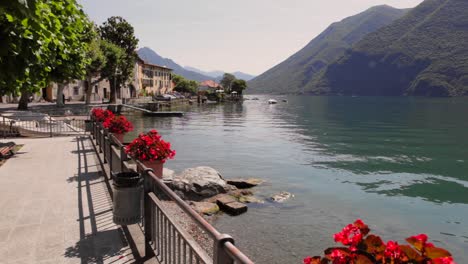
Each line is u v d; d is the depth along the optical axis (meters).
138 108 55.47
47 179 9.91
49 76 11.10
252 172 17.59
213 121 50.75
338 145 28.81
